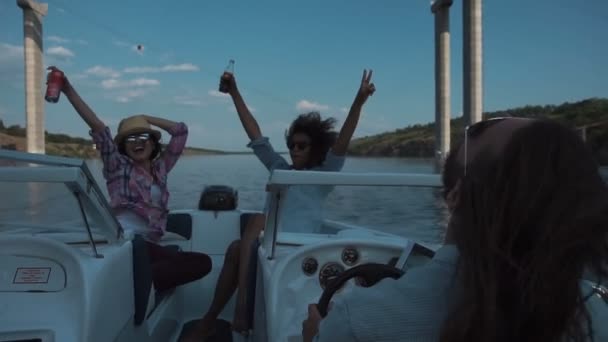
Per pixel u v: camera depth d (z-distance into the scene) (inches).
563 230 23.7
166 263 102.7
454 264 28.3
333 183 64.0
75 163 57.8
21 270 61.6
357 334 27.8
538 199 24.6
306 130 115.1
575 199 24.1
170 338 109.0
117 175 114.3
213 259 138.4
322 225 103.6
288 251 85.9
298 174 63.3
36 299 59.8
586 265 24.0
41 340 57.1
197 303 129.7
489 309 24.3
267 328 69.4
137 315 79.4
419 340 27.1
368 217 77.6
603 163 25.6
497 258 24.9
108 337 65.6
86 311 58.6
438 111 1023.6
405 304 27.8
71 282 61.4
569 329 24.9
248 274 90.7
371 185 64.0
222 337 113.4
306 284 74.9
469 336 24.8
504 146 26.6
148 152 118.9
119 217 112.0
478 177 26.7
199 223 143.4
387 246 77.1
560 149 25.4
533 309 24.0
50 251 62.3
